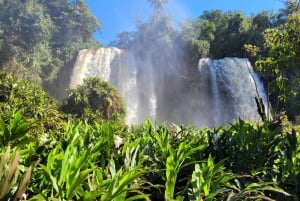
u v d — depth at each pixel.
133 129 3.82
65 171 1.75
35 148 2.28
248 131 3.06
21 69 40.69
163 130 3.36
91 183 1.89
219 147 3.00
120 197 1.74
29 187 1.88
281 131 3.38
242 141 2.85
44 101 10.28
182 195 2.10
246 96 33.69
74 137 2.16
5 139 2.14
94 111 21.27
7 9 43.16
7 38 41.81
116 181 1.75
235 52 44.06
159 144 2.60
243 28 44.12
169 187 1.99
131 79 38.28
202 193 2.07
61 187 1.73
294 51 5.96
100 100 21.73
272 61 6.14
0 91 8.99
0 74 9.70
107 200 1.65
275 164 2.74
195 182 2.03
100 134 2.81
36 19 43.00
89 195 1.62
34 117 8.43
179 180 2.29
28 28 42.66
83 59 38.97
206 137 3.35
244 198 2.23
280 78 6.20
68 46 48.09
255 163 2.74
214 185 2.10
